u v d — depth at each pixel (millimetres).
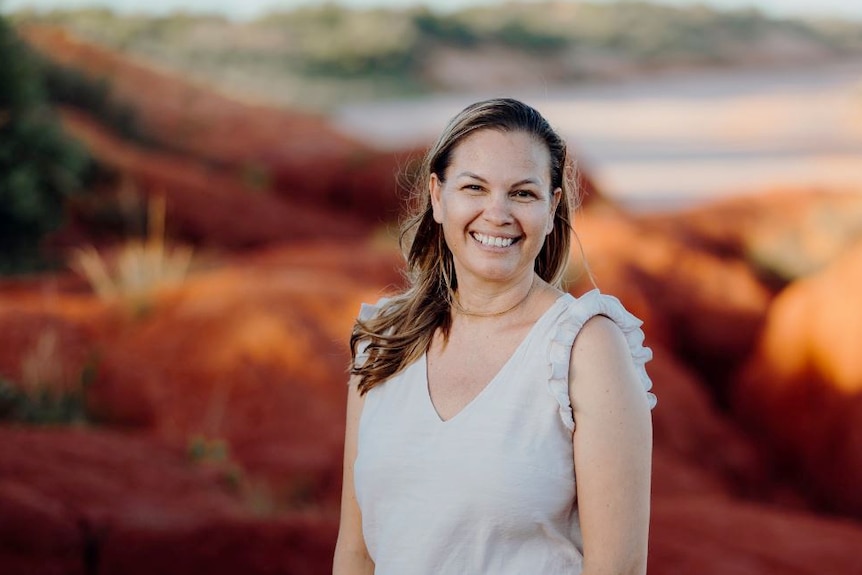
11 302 11906
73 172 17750
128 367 10203
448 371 2012
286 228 22547
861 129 49562
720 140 47812
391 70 93312
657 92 85188
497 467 1869
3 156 16906
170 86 32156
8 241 16734
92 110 27719
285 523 5348
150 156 25359
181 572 4883
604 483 1838
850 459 12648
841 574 6434
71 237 18359
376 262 14820
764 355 14852
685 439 12781
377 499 2010
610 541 1836
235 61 85562
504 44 108250
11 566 4680
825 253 19516
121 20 84875
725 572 6168
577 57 112188
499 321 2010
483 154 1968
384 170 25797
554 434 1877
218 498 6762
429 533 1922
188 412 9742
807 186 22250
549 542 1904
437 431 1942
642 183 35062
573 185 2180
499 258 1968
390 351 2066
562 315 1908
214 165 28172
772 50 123250
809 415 13609
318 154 27719
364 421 2076
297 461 8953
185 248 19984
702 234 20484
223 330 10766
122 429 9469
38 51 27609
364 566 2193
